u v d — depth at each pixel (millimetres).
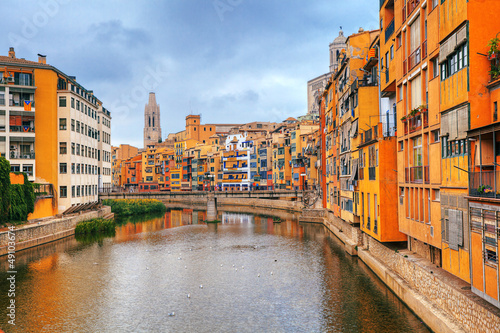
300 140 103938
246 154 128125
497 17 17109
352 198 41688
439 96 20578
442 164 20375
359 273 32844
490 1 17109
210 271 36062
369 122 36594
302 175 97438
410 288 23875
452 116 18922
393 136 29547
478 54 17172
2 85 53938
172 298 28453
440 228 21141
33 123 56031
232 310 25766
